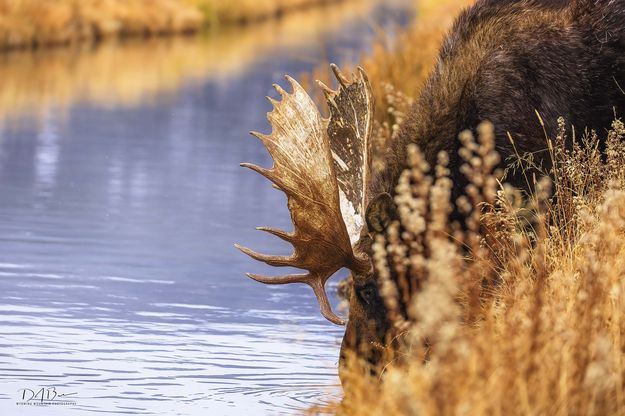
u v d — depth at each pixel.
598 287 15.81
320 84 21.14
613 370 15.02
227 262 32.91
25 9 93.44
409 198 16.98
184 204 40.62
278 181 19.89
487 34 21.72
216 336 25.62
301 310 28.38
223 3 131.50
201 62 88.94
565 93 21.75
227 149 52.66
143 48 98.94
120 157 49.22
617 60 22.14
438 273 13.97
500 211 19.88
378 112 36.22
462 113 20.83
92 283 29.69
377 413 14.69
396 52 41.00
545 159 21.20
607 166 20.78
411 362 16.31
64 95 67.88
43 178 43.81
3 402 20.91
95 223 36.78
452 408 13.36
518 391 14.09
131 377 22.58
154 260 32.50
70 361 23.38
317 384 22.31
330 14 146.25
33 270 30.62
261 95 71.94
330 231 19.73
